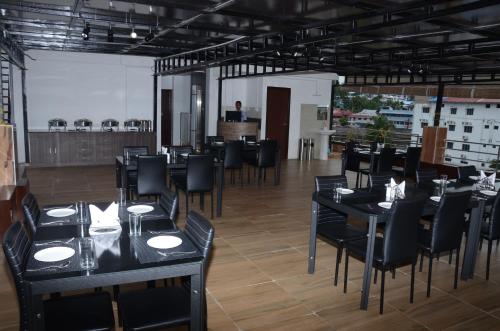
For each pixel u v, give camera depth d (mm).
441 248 3328
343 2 3699
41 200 6047
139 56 9836
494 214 3666
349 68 8078
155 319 2156
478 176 5488
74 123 9414
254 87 11242
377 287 3523
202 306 2203
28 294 1866
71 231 2570
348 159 7785
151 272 2057
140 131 9742
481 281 3715
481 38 4984
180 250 2242
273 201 6512
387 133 11148
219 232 4859
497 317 3086
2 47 5746
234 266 3861
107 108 9734
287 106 11344
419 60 6270
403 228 3016
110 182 7434
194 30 5914
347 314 3055
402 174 7527
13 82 8500
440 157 9227
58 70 9094
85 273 1939
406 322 2971
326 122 12117
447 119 10781
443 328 2912
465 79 9203
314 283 3551
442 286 3590
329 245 4492
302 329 2832
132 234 2486
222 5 3824
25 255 2201
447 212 3254
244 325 2852
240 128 9867
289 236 4793
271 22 5035
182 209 5824
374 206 3266
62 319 2119
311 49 6422
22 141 8773
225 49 7105
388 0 3707
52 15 5113
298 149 11664
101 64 9508
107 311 2217
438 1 3115
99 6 4699
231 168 7254
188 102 12469
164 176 5199
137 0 3867
